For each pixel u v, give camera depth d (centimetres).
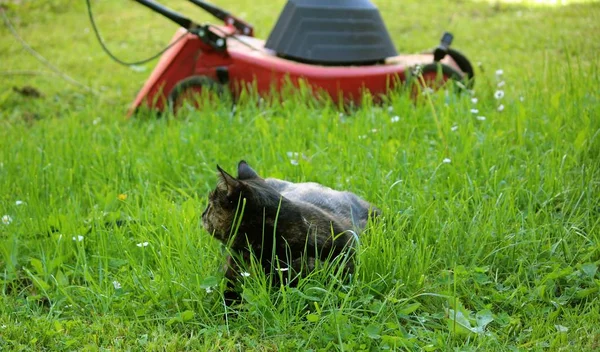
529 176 238
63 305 216
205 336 206
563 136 254
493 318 206
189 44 289
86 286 220
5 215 238
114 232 229
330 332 204
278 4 430
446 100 272
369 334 203
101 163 259
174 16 290
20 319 213
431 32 376
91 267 224
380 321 207
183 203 234
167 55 299
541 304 211
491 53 344
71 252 227
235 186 207
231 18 307
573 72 287
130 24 411
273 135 266
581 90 269
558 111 261
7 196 249
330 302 207
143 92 296
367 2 289
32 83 342
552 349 201
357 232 217
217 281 213
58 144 270
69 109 312
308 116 272
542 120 259
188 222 225
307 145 265
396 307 208
